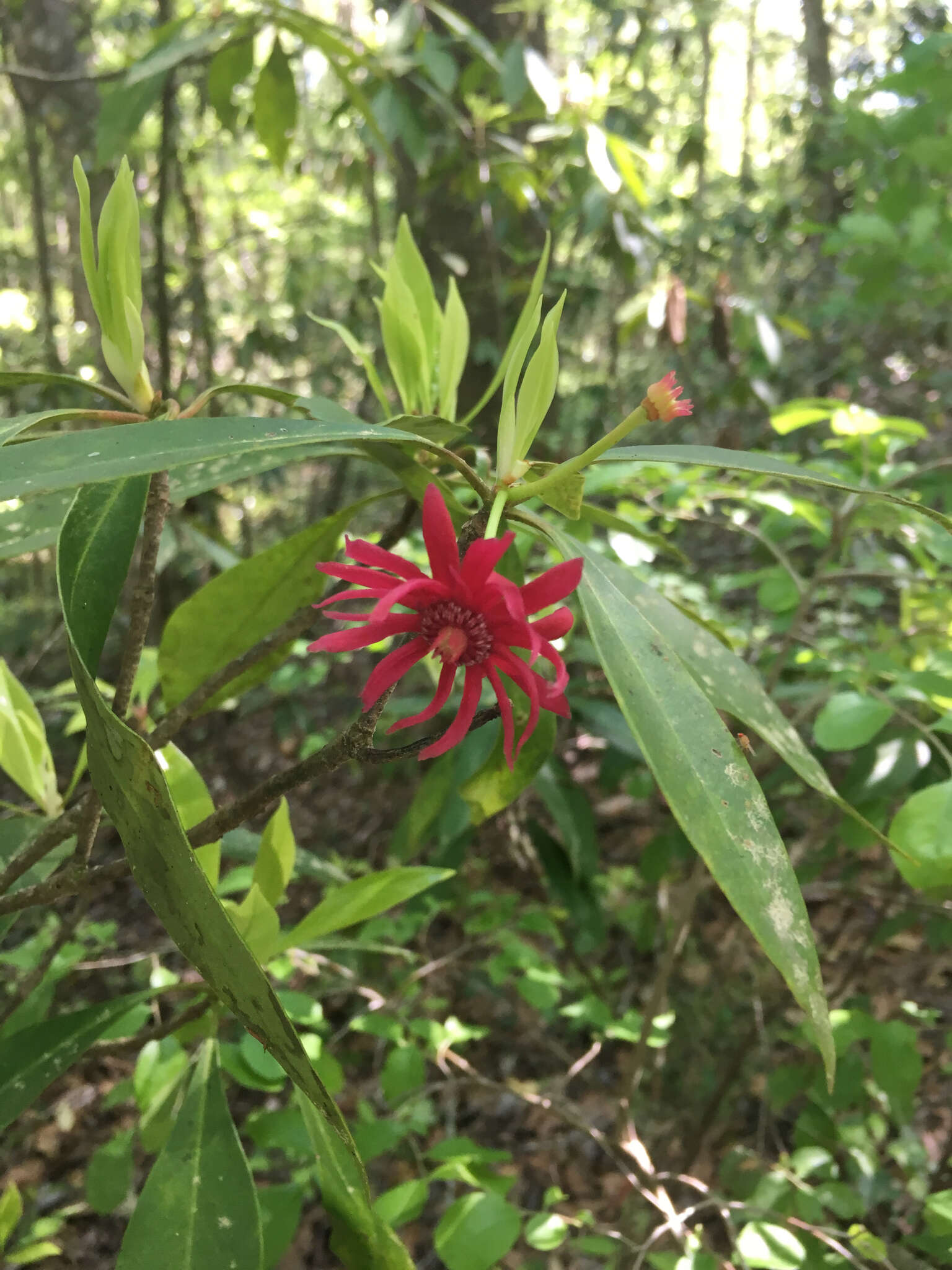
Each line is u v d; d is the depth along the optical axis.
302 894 0.95
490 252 0.78
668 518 0.48
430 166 0.79
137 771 0.14
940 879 0.27
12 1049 0.25
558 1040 0.72
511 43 0.60
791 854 0.54
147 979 0.59
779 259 1.56
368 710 0.17
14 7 0.90
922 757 0.40
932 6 1.53
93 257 0.21
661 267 1.16
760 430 1.17
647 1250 0.35
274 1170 0.62
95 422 0.21
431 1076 0.69
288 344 1.33
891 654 0.48
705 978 0.62
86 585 0.20
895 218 0.54
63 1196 0.60
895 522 0.42
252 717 1.31
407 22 0.62
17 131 1.49
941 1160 0.44
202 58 0.59
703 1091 0.59
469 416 0.27
